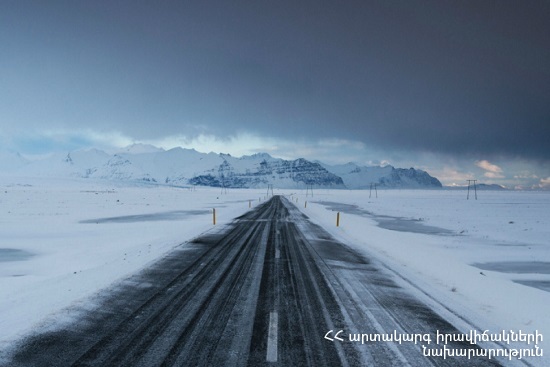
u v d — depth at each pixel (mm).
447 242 20766
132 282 9367
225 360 5012
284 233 20625
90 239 18438
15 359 4996
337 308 7438
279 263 12078
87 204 52531
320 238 18859
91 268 11148
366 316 6977
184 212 38469
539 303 8172
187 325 6348
